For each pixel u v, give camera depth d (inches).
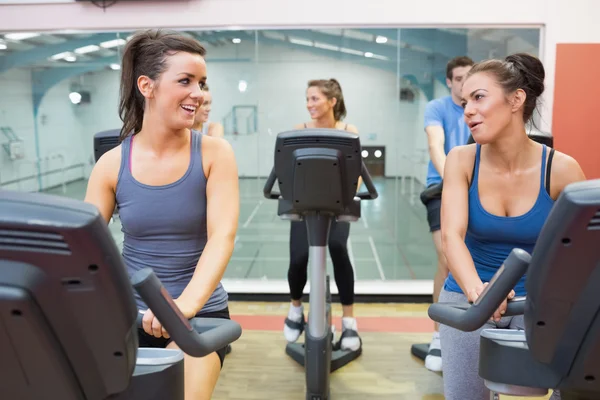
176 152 52.9
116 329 27.1
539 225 55.2
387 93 150.6
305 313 139.6
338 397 93.7
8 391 27.8
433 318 41.6
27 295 24.2
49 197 24.4
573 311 28.8
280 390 96.7
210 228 51.9
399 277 155.8
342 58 149.0
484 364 37.7
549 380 34.4
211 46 149.9
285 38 148.3
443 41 145.3
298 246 108.7
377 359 110.1
